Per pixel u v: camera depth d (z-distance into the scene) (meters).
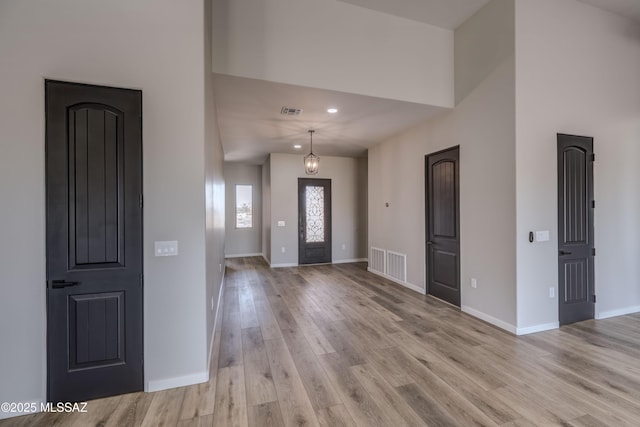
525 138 3.11
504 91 3.19
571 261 3.40
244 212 8.65
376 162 6.04
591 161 3.51
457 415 1.85
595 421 1.79
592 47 3.51
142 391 2.13
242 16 2.96
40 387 1.93
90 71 2.00
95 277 2.04
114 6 2.05
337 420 1.81
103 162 2.05
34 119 1.92
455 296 4.01
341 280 5.63
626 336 3.06
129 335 2.11
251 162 8.31
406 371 2.38
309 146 6.15
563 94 3.32
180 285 2.20
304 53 3.17
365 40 3.43
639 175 3.84
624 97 3.73
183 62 2.19
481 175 3.50
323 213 7.51
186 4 2.19
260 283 5.43
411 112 4.03
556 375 2.31
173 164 2.18
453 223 4.01
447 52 3.84
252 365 2.50
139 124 2.12
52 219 1.96
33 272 1.93
